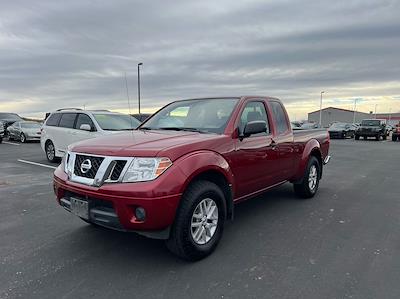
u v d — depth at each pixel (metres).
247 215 5.57
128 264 3.77
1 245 4.32
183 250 3.68
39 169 10.81
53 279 3.44
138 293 3.18
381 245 4.30
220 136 4.30
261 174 5.04
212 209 4.00
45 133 12.44
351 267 3.68
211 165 3.89
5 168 11.05
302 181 6.45
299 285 3.30
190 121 4.94
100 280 3.42
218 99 5.14
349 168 11.34
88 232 4.76
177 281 3.39
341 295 3.12
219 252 4.08
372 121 32.34
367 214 5.65
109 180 3.56
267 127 5.34
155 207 3.38
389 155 16.12
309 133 6.75
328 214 5.63
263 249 4.17
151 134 4.39
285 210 5.86
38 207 6.12
